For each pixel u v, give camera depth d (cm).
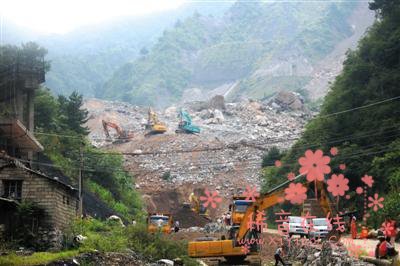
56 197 4122
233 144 16825
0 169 4106
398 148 7644
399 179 6594
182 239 6138
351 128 9050
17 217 3978
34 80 7294
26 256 3516
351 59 10531
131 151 16875
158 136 18225
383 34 10431
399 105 8631
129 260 4050
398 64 9625
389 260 2934
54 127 10369
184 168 15412
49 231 4016
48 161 8188
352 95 9412
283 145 17025
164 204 13375
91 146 10950
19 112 7200
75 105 12319
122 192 10256
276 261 4159
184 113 18962
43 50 8869
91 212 7100
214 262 4709
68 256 3619
